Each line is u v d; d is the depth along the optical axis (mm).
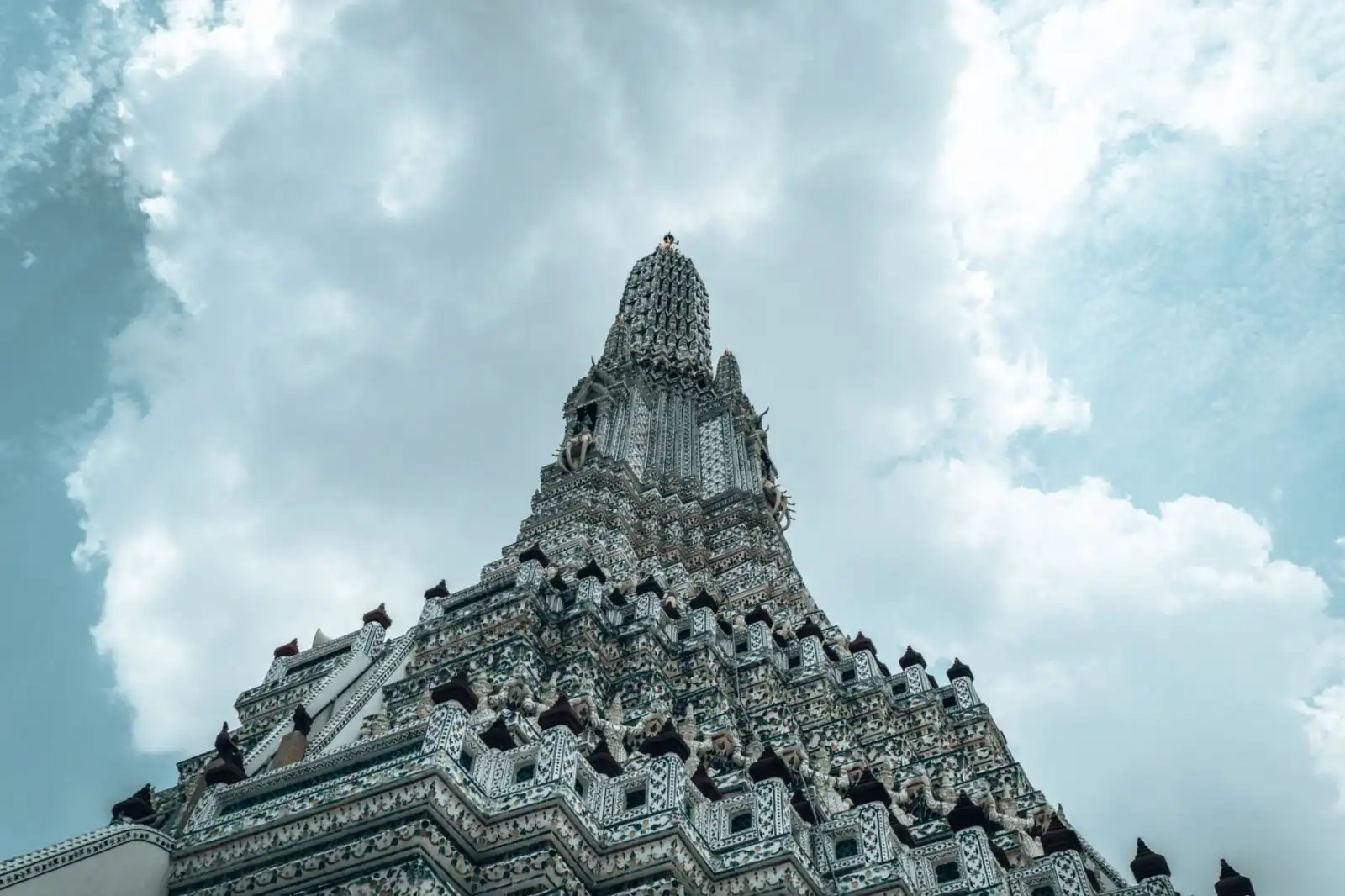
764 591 38750
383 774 16797
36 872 16125
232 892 16562
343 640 33531
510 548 38750
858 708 30703
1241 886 19219
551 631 28375
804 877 16891
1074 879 18984
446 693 18141
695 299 67000
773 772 18891
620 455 46875
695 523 43531
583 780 17922
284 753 23625
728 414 53812
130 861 17141
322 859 16125
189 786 29344
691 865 16750
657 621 29609
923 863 19062
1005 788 27625
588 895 16328
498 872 16000
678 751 19125
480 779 17328
